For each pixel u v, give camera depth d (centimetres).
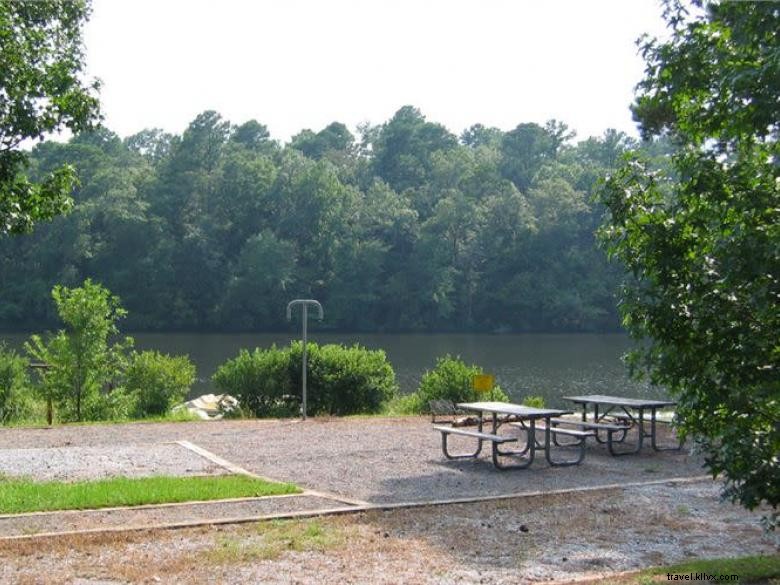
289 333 7469
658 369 655
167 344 6222
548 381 3912
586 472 1205
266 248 7562
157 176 8562
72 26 1182
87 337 1962
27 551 746
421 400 2066
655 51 664
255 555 742
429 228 8119
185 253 7812
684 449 1412
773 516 669
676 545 808
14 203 948
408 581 676
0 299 7475
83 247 7588
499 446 1451
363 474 1168
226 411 2128
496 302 8138
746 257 584
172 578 675
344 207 8325
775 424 600
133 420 1834
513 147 10581
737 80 591
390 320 8062
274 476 1146
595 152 10650
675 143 837
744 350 597
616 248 667
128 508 918
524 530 849
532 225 7988
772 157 637
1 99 948
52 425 1692
